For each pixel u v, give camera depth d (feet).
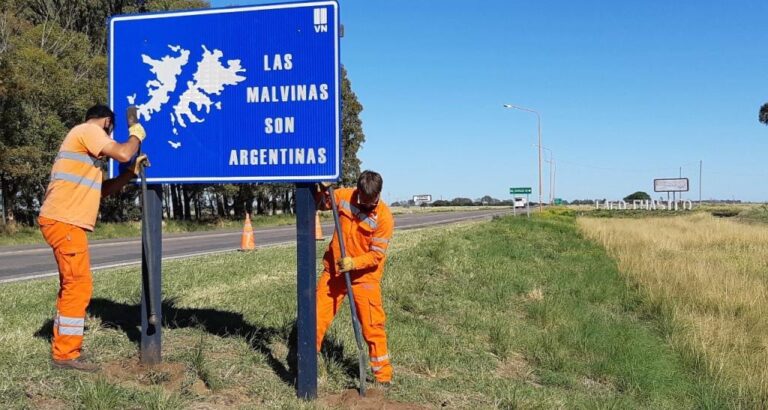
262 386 16.99
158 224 17.47
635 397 23.88
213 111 17.12
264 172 16.76
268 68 16.74
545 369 25.07
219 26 17.08
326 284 18.16
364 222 17.44
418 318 29.12
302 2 16.58
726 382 27.27
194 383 16.52
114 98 17.75
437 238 61.87
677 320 36.45
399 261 43.09
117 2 130.31
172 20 17.39
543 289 42.22
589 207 295.69
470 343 26.71
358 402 16.71
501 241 68.28
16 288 29.50
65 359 16.20
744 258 70.64
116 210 140.15
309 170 16.46
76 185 15.94
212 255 47.93
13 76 90.74
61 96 98.48
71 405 14.25
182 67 17.31
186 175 17.25
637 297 44.34
